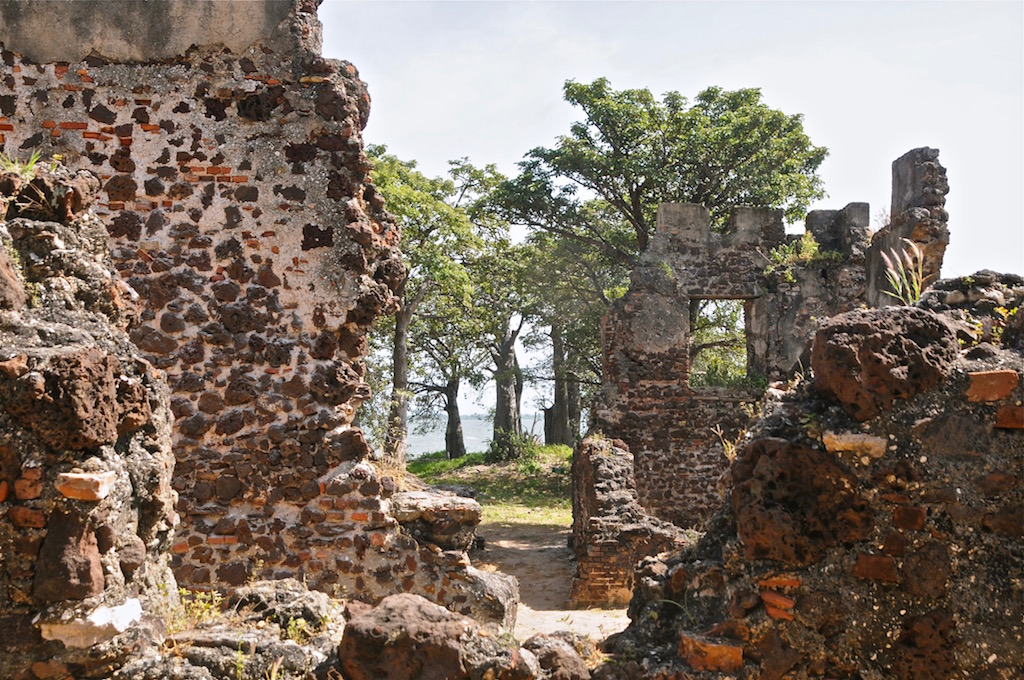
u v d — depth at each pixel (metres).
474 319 34.34
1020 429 4.10
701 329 30.62
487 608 7.10
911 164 13.85
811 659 4.18
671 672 4.28
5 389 3.69
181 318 7.21
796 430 4.39
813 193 31.34
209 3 7.38
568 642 4.50
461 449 37.09
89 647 3.69
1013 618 3.98
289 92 7.39
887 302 14.30
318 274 7.34
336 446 7.20
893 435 4.23
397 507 7.21
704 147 28.12
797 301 18.81
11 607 3.66
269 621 4.34
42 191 4.36
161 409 4.31
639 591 4.84
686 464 18.02
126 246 7.22
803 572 4.23
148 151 7.30
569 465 28.53
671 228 18.97
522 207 30.27
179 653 3.99
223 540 7.05
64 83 7.29
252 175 7.34
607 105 28.47
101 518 3.76
